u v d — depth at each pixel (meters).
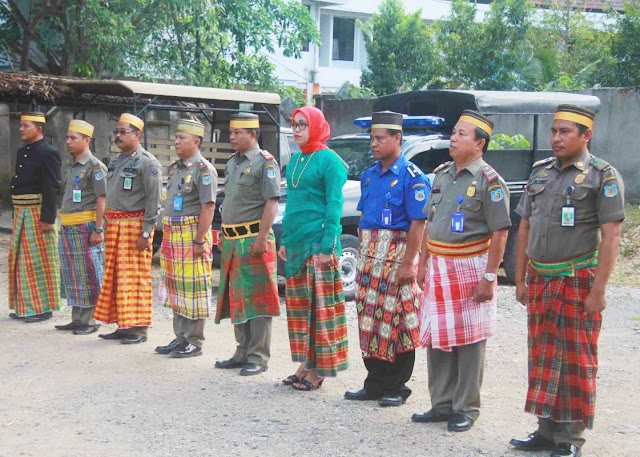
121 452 4.31
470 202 4.49
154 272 10.23
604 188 3.97
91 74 14.50
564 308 4.11
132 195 6.68
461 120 4.54
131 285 6.73
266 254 5.79
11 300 7.68
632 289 9.88
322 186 5.27
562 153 4.08
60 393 5.36
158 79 14.94
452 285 4.53
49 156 7.35
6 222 13.81
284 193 9.22
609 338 7.34
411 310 4.98
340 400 5.25
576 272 4.09
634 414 5.06
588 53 20.66
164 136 13.88
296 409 5.05
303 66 24.34
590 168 4.05
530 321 4.27
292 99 17.20
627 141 14.66
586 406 4.08
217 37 15.02
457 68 19.02
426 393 5.46
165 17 14.16
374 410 5.04
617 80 16.14
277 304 5.86
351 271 8.95
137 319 6.76
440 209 4.61
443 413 4.78
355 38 26.31
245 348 6.03
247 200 5.74
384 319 4.99
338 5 25.16
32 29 14.69
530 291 4.27
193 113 13.98
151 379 5.71
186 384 5.59
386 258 4.97
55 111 15.13
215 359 6.32
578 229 4.06
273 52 16.02
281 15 16.31
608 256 3.96
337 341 5.34
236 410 5.02
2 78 11.65
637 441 4.54
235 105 12.34
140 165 6.66
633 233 12.51
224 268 5.89
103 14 13.61
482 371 4.67
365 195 5.12
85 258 7.06
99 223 6.98
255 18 15.46
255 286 5.81
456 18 18.86
